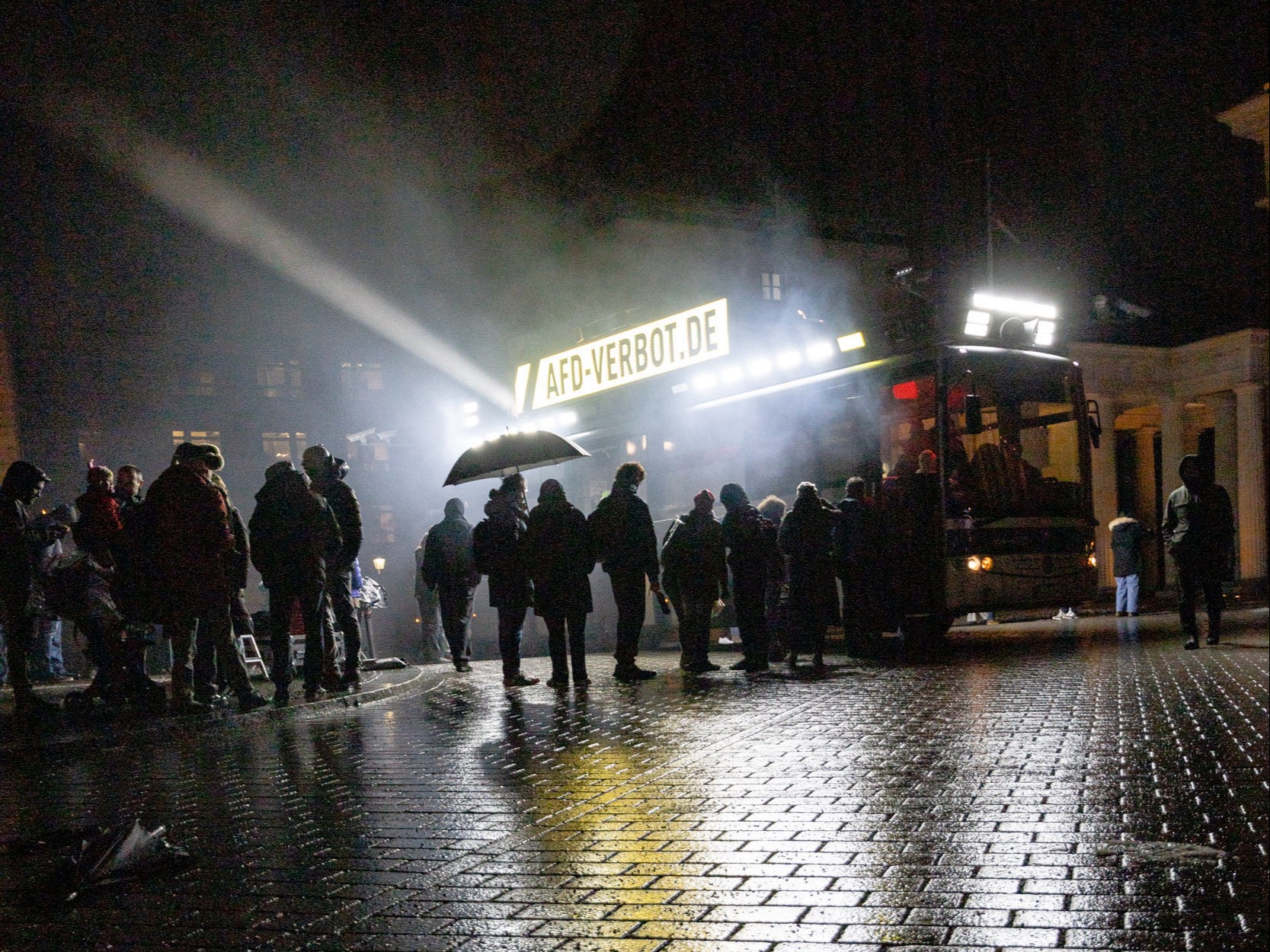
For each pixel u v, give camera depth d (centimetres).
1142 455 3014
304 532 974
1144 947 319
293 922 371
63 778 677
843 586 1286
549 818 516
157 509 884
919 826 475
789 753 657
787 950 330
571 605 1105
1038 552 1327
